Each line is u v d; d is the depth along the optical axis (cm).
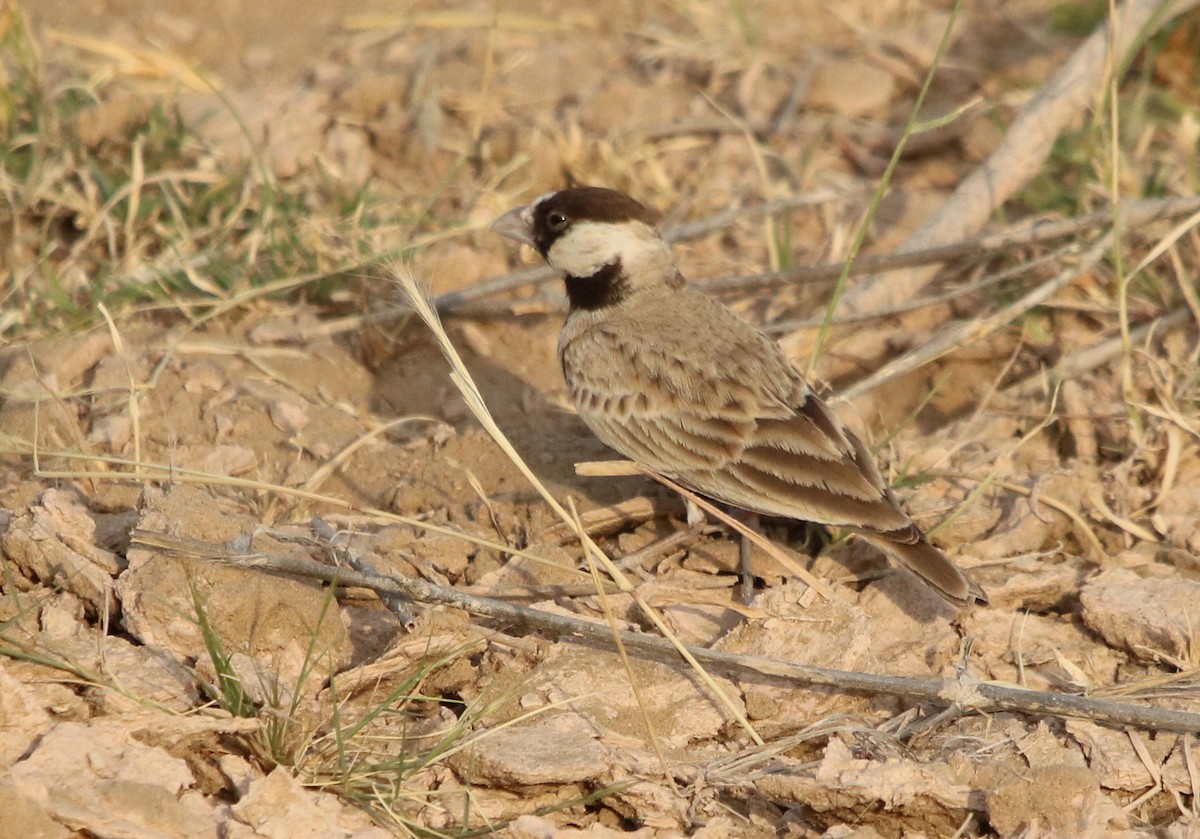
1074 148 1583
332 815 855
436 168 1641
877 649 1052
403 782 896
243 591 977
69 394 1234
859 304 1412
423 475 1223
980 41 1872
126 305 1360
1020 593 1099
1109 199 1513
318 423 1273
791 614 1019
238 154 1581
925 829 902
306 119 1655
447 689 991
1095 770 922
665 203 1611
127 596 979
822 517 1046
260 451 1234
